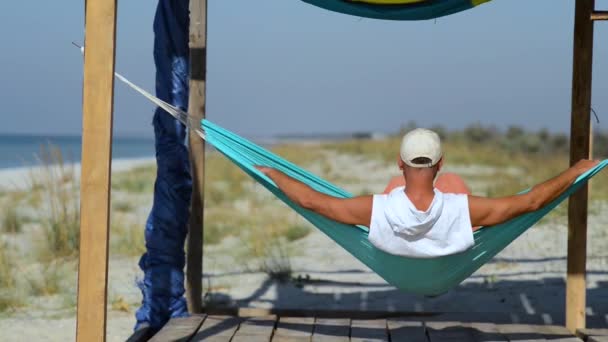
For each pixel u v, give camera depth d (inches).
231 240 961.5
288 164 414.6
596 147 2721.5
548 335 437.1
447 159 2256.4
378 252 362.3
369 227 351.3
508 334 438.6
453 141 3344.0
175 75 474.3
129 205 1249.4
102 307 337.4
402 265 362.3
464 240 343.3
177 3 471.8
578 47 451.2
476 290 668.1
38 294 655.8
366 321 466.6
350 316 537.0
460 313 559.2
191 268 525.7
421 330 446.0
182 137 476.7
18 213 1085.8
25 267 751.7
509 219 348.2
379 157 2532.0
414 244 346.0
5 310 598.9
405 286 384.2
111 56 334.6
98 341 337.4
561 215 1045.8
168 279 470.9
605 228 966.4
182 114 381.1
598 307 593.3
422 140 340.2
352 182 1748.3
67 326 551.8
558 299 627.2
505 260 789.2
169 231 471.5
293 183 362.0
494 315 556.1
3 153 4815.5
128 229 957.2
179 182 475.5
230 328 442.9
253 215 1151.6
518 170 1969.7
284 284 701.9
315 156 2834.6
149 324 467.5
